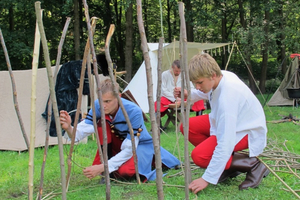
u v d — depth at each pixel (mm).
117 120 2807
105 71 4891
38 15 1697
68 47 12969
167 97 5625
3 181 3006
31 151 1834
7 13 13984
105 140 1978
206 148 2570
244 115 2467
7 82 4613
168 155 3182
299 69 8578
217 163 2398
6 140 4520
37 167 3385
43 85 4680
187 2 12383
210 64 2336
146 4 17703
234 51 14820
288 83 8531
